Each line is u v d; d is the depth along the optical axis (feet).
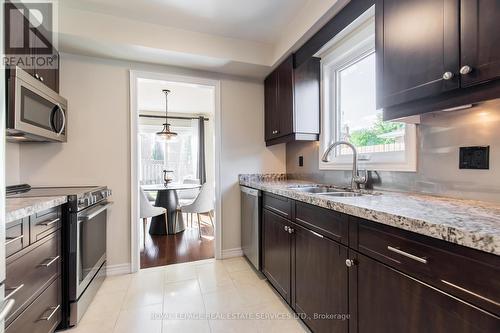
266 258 7.00
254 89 9.39
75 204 5.23
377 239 3.22
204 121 19.74
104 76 7.49
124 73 7.70
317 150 7.84
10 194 5.35
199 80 8.60
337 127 7.28
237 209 9.18
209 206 11.70
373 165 5.68
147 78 7.93
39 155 6.89
